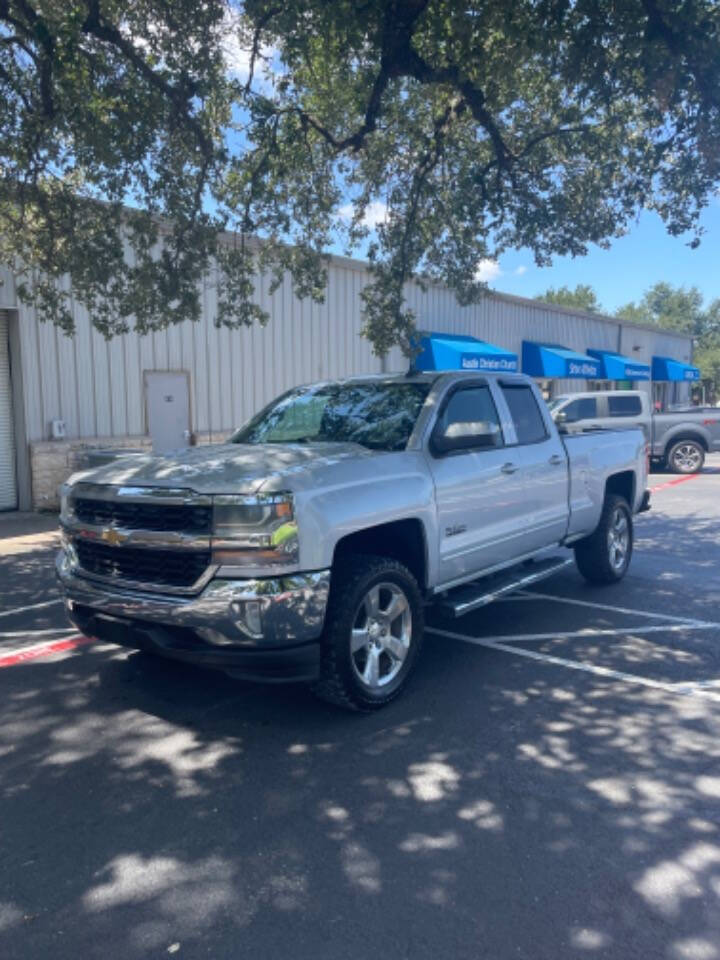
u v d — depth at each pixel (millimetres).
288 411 5855
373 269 9883
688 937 2541
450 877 2881
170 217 8109
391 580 4414
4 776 3721
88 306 8812
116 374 12562
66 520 4594
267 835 3182
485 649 5594
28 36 6848
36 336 11477
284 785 3600
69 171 8117
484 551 5348
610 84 6398
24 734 4188
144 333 8945
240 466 4207
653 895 2766
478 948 2498
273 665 3842
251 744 4039
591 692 4730
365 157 9234
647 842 3105
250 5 6305
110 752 3965
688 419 18109
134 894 2807
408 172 9469
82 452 11789
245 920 2654
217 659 3844
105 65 7188
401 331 9859
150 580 4098
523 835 3160
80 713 4469
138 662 5352
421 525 4691
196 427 13852
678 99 6238
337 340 16547
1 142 7586
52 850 3096
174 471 4230
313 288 9531
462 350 17688
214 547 3824
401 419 5164
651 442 18141
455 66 6676
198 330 13727
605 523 7219
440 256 10055
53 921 2664
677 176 7223
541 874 2895
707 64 5797
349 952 2488
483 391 5715
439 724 4266
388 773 3707
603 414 18000
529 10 5809
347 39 6426
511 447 5777
